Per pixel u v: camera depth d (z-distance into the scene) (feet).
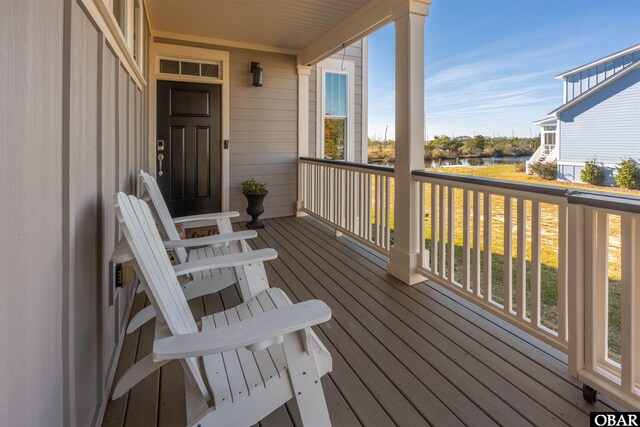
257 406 3.90
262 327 3.29
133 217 4.42
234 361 4.29
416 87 9.60
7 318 2.18
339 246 13.74
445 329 7.32
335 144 20.84
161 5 12.96
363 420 4.83
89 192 4.38
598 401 5.16
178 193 16.51
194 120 16.55
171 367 5.99
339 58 20.34
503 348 6.59
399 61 9.83
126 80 7.52
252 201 16.62
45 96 2.89
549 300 9.52
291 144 18.92
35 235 2.68
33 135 2.63
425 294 9.13
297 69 18.49
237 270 7.20
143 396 5.29
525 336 7.02
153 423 4.76
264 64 17.85
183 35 15.90
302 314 3.51
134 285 8.68
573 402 5.16
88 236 4.33
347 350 6.55
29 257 2.56
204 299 8.82
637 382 4.73
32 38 2.60
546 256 11.43
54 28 3.11
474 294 7.84
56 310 3.18
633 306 4.62
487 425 4.75
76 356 3.78
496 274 11.71
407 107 9.64
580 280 5.23
